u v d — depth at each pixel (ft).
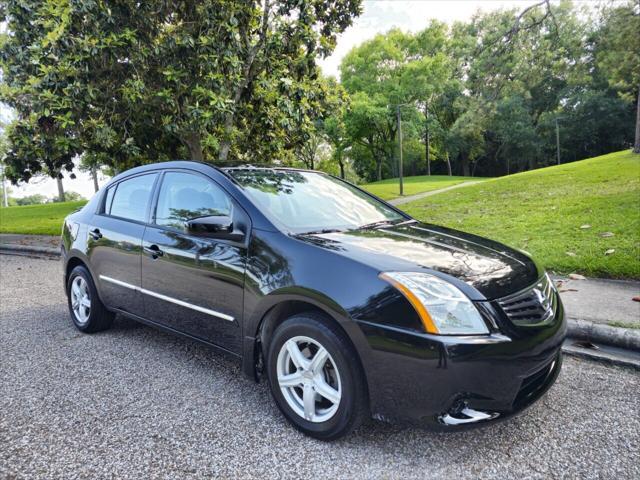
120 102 27.43
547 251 20.83
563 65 49.90
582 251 20.16
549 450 7.60
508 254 9.25
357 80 133.39
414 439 7.95
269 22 29.86
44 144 26.58
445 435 8.05
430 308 6.86
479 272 7.76
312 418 7.95
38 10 24.91
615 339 11.90
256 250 8.82
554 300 8.50
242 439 8.00
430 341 6.69
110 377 10.61
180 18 28.02
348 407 7.40
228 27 25.77
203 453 7.59
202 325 9.98
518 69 47.11
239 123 33.68
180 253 10.27
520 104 144.46
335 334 7.50
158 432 8.24
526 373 7.13
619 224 23.84
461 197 48.39
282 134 34.42
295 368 8.41
